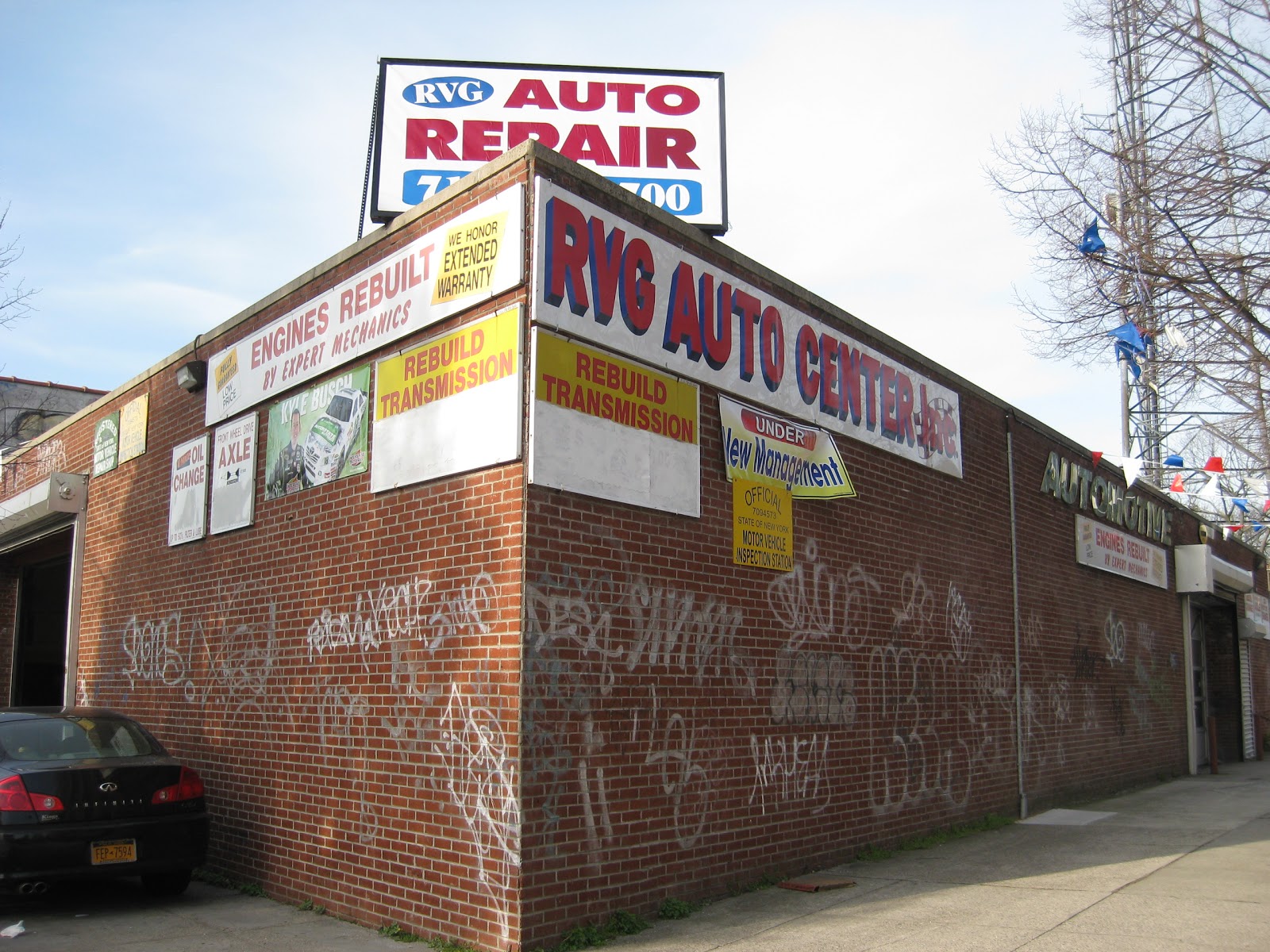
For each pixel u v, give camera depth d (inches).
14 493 640.4
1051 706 547.2
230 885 364.5
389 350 327.6
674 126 441.1
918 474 452.8
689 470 324.5
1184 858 379.6
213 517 412.8
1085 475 624.4
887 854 389.7
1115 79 433.1
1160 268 381.4
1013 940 264.1
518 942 252.5
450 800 278.1
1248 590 919.0
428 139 427.5
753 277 366.3
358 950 270.4
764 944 263.1
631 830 286.8
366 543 324.2
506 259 287.0
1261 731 989.8
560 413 281.6
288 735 347.9
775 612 355.3
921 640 438.3
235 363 414.3
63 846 297.6
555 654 271.6
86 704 495.2
